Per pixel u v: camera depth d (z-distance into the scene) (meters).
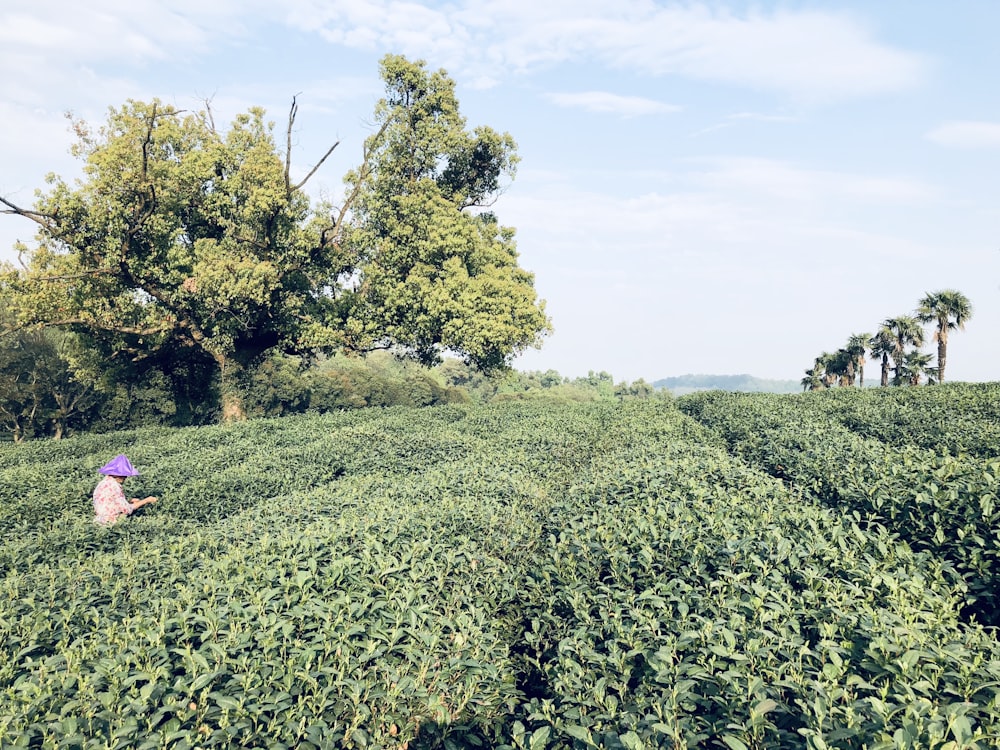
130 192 29.72
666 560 6.84
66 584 7.52
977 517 7.17
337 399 51.66
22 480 15.44
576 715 4.59
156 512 12.96
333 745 4.36
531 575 7.75
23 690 4.76
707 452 13.74
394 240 36.38
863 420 18.25
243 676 4.83
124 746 4.20
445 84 37.25
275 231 32.94
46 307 29.80
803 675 4.49
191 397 40.16
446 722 4.98
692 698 4.42
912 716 3.79
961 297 48.84
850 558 6.44
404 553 7.69
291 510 10.95
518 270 39.06
